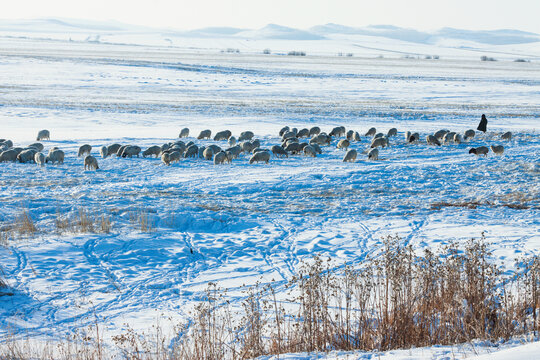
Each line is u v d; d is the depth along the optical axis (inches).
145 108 2429.9
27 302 505.7
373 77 4837.6
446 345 356.2
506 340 357.4
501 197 986.1
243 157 1465.3
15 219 794.8
